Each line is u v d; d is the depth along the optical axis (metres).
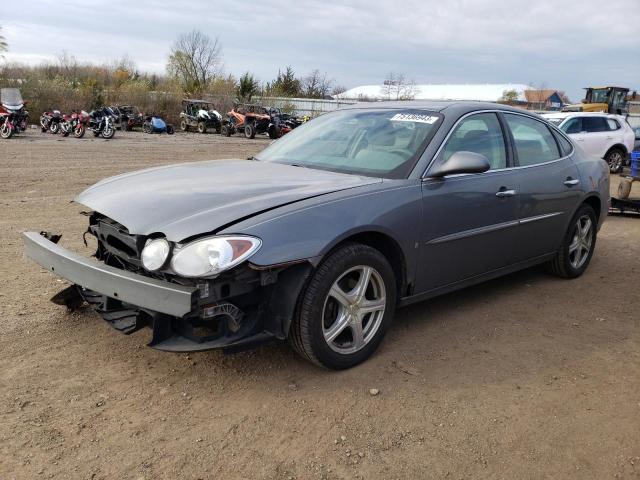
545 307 4.59
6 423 2.73
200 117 29.08
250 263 2.78
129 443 2.63
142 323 3.06
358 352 3.40
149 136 24.80
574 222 5.16
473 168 3.55
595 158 5.56
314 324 3.09
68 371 3.25
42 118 22.81
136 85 34.22
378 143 3.96
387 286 3.46
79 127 21.25
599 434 2.85
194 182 3.52
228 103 36.34
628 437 2.84
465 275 4.10
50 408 2.88
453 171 3.59
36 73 29.83
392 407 3.01
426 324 4.14
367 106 4.59
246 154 17.56
